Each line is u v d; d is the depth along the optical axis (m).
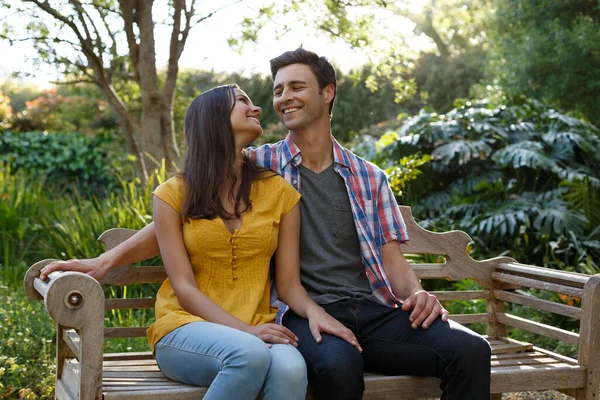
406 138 5.81
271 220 2.16
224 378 1.83
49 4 5.41
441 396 2.10
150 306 2.46
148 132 5.45
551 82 9.55
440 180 5.88
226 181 2.18
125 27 5.46
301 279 2.32
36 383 3.00
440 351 2.04
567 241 5.02
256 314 2.12
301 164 2.40
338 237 2.36
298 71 2.36
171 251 2.10
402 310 2.21
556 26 9.63
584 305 2.30
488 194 5.42
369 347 2.18
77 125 10.93
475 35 15.88
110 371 2.14
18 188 6.41
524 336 4.02
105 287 4.30
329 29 5.46
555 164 5.42
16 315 3.61
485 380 2.03
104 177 9.38
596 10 9.83
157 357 2.06
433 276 2.77
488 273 2.84
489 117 6.01
